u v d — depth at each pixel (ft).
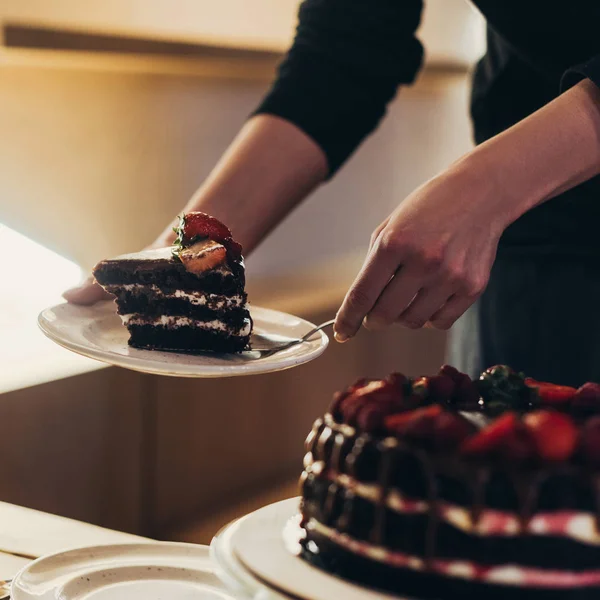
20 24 5.44
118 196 6.53
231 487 6.38
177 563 3.02
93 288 3.74
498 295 4.28
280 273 8.13
